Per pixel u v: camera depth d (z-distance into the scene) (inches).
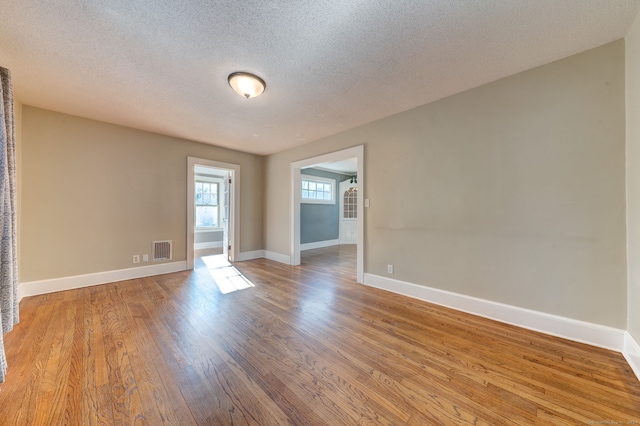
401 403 52.1
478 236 95.9
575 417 48.4
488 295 93.7
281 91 98.0
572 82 76.6
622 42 69.2
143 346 72.5
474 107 96.3
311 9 58.3
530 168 84.2
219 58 77.2
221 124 135.2
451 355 69.1
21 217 110.9
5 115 69.3
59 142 120.0
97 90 97.5
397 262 121.4
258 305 105.5
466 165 98.7
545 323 81.4
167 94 100.7
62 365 63.2
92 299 110.2
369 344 74.8
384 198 126.2
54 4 56.4
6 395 52.8
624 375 60.2
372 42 70.0
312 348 72.6
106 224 134.3
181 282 138.1
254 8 58.0
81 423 46.4
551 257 80.7
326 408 50.7
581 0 56.1
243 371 61.9
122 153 138.9
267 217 209.3
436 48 72.8
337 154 149.9
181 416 48.4
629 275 67.7
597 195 73.3
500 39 68.9
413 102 108.4
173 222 159.0
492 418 48.3
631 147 66.0
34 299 109.2
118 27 63.9
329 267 178.4
